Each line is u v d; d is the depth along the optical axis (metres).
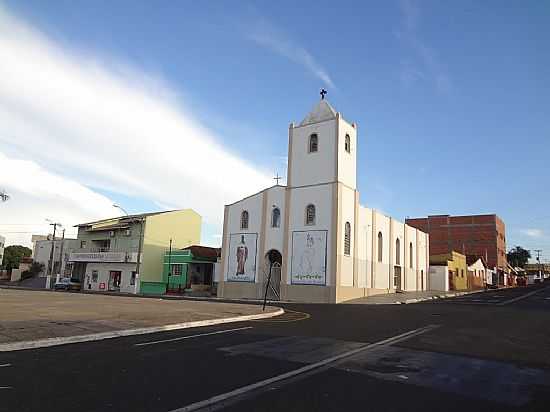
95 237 63.09
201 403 6.48
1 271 85.50
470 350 11.38
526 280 107.75
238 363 9.21
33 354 9.80
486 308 25.69
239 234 40.78
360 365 9.27
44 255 74.81
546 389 7.75
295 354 10.31
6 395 6.61
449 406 6.64
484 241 86.88
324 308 26.36
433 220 91.69
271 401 6.65
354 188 37.91
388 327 15.85
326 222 35.31
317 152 37.09
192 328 15.16
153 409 6.16
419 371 8.84
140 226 56.97
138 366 8.74
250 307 24.20
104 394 6.78
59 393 6.78
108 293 48.53
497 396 7.25
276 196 38.91
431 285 56.78
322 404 6.55
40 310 17.92
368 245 40.03
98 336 12.26
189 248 56.78
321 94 39.12
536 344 12.55
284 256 36.94
